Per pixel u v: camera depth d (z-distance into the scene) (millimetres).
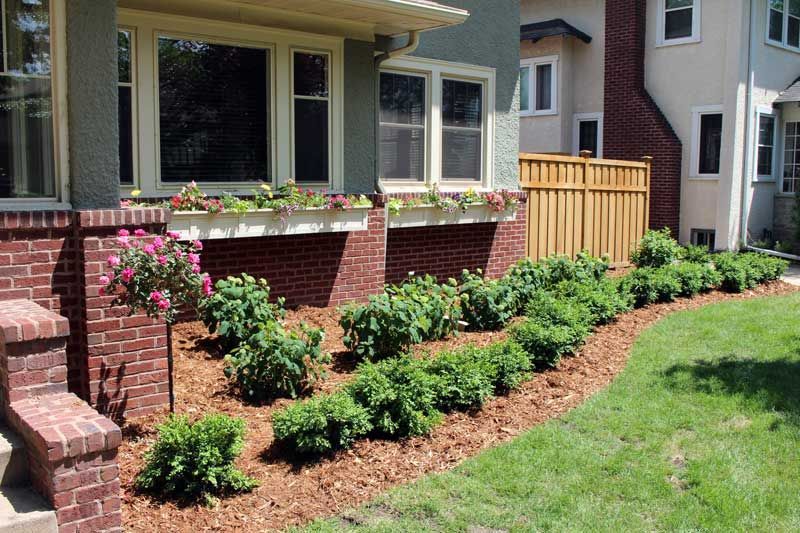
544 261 10039
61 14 4938
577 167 12703
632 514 4277
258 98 8078
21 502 3686
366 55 8961
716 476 4730
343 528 4016
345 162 8898
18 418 3941
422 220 9992
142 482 4211
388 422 5105
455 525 4086
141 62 7156
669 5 16703
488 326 8227
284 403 5688
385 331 6648
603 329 8562
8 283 4758
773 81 16781
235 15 7668
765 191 16906
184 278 4988
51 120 5047
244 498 4281
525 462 4898
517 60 11477
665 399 6156
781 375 6766
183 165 7570
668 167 16625
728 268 11500
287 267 8641
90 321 4969
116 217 5012
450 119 10633
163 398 5375
